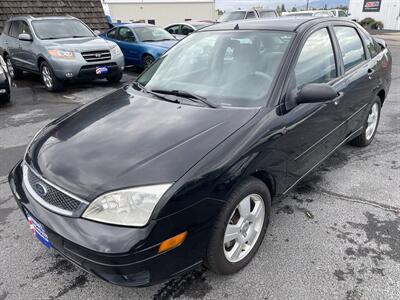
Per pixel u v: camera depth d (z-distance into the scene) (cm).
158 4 3297
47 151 229
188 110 248
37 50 761
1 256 254
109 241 178
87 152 214
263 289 221
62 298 218
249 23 317
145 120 240
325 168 380
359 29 384
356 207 307
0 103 683
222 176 198
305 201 318
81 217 187
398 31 2589
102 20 1305
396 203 312
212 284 226
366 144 429
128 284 186
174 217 184
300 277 229
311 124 273
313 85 250
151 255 182
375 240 263
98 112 269
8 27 892
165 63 328
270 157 231
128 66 1020
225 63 289
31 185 221
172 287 224
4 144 471
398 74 892
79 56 736
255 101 248
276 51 272
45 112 619
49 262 248
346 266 238
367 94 374
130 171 191
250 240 238
